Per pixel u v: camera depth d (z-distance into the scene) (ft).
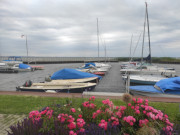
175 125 11.06
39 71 130.41
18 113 18.29
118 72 114.83
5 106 20.70
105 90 53.21
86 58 288.30
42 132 8.39
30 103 22.06
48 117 9.81
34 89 40.73
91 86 42.96
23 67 125.39
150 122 9.86
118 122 10.00
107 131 8.98
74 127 8.92
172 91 33.30
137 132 9.41
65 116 9.53
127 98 11.71
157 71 72.79
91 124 9.67
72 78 47.09
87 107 11.53
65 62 271.49
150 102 22.44
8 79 85.25
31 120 9.02
